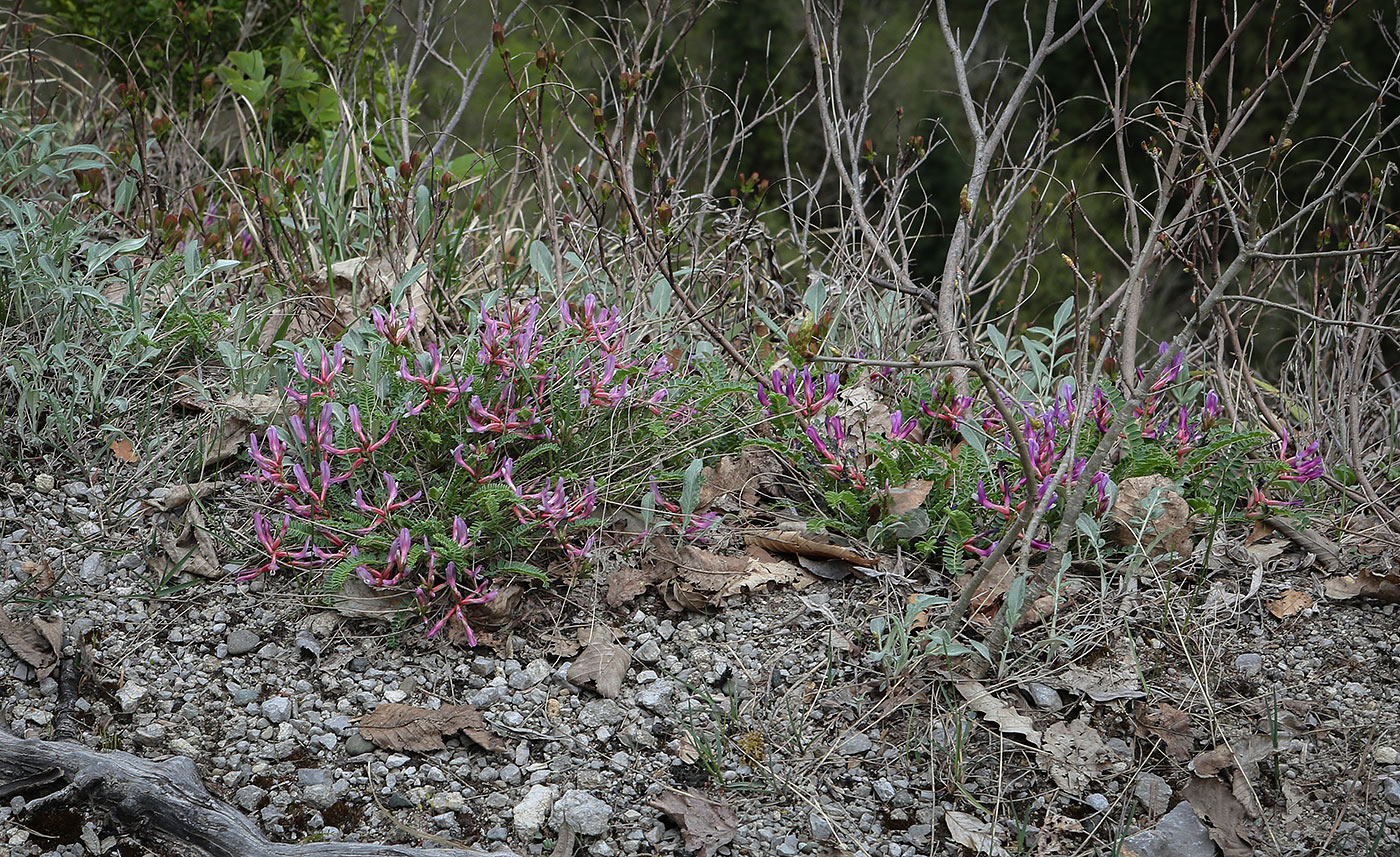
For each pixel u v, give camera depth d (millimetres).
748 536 2945
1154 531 2914
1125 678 2629
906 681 2605
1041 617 2736
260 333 3402
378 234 3916
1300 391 4117
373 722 2465
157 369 3215
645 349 3365
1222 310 3510
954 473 2965
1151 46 11422
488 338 2822
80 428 3041
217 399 3154
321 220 3900
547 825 2299
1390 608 2861
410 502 2715
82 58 5691
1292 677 2670
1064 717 2555
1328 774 2447
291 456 2893
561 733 2488
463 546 2570
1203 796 2391
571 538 2859
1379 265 3740
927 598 2580
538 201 4398
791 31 10938
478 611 2686
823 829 2316
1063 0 11430
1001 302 4215
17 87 5098
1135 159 10672
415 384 2820
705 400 3088
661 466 3059
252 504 2893
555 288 3541
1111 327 2779
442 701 2535
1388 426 3898
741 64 10820
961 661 2633
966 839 2301
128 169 3799
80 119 4875
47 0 5617
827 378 2953
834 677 2629
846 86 11547
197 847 2195
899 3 11891
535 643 2680
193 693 2512
